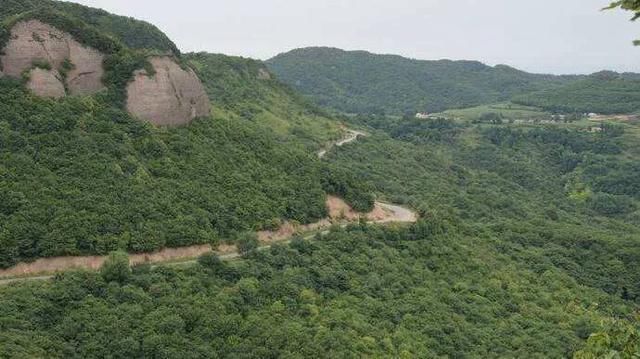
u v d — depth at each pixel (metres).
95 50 92.50
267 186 98.44
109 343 59.66
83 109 86.31
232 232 86.00
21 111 81.25
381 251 95.19
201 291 71.31
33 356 53.44
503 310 90.50
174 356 60.03
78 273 67.44
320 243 91.62
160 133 93.31
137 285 69.00
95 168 80.38
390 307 81.75
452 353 76.38
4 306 60.09
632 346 22.23
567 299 97.75
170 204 82.81
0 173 73.44
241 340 65.44
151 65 96.88
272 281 77.69
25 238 69.75
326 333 69.50
